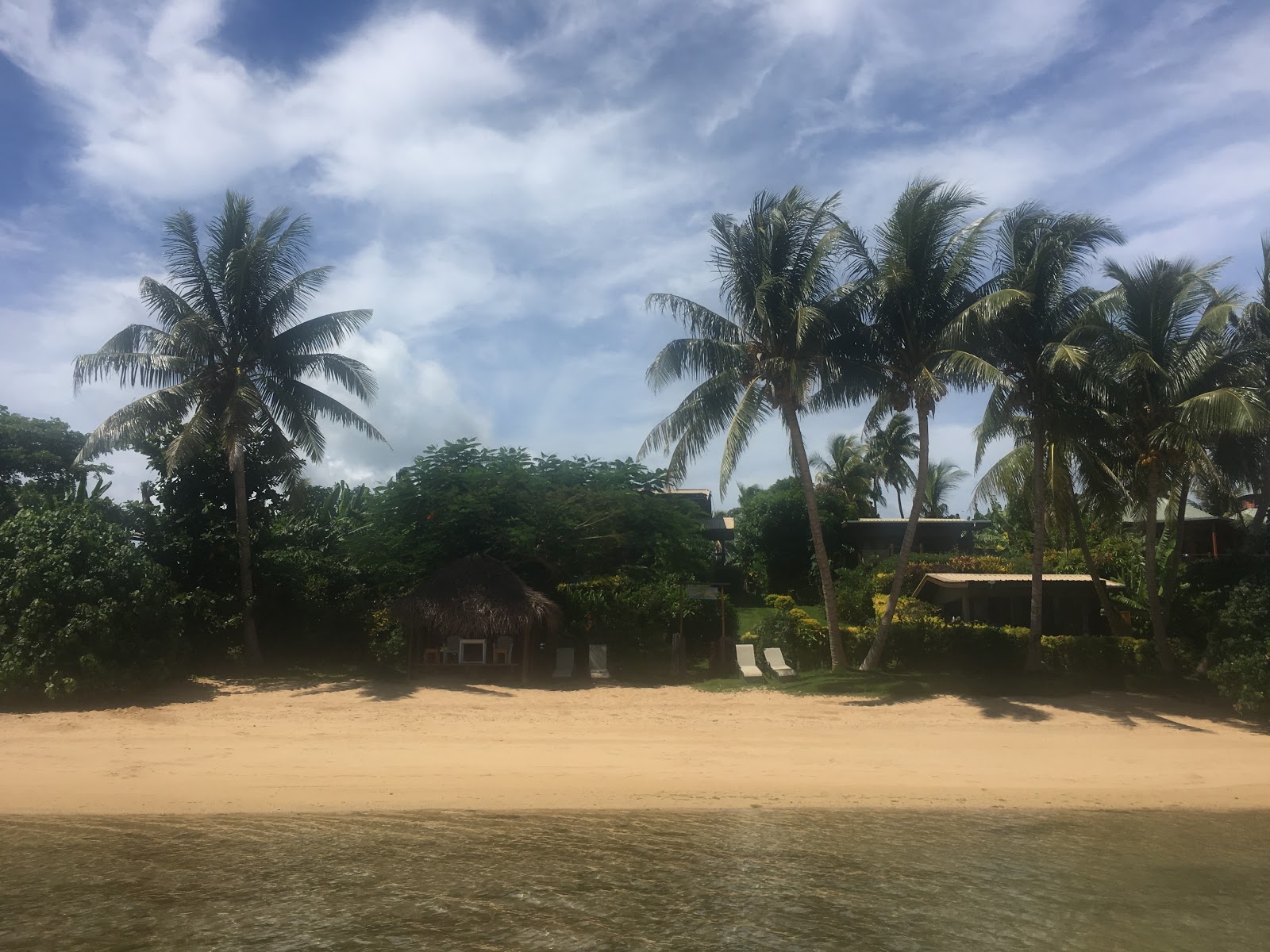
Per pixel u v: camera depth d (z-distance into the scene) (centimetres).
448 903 839
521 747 1516
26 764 1339
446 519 2370
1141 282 2108
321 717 1691
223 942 743
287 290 2266
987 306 1948
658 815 1185
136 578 1895
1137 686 2122
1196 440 2012
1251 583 2016
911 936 772
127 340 2197
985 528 4506
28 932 760
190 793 1238
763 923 798
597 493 2595
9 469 3172
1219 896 888
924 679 2094
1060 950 745
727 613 2498
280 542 2431
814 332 2133
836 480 5400
